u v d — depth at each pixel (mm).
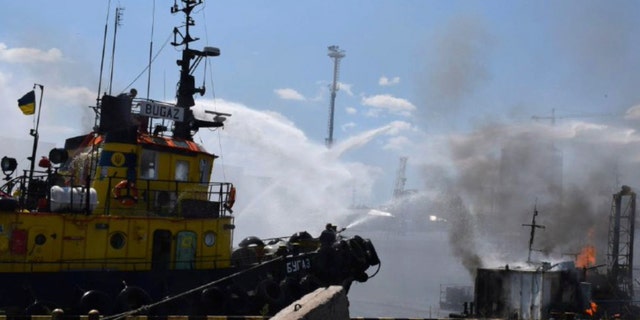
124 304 17703
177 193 20984
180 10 24688
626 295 34375
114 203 19922
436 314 43031
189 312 19578
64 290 17719
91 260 18234
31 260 17406
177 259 19844
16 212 17281
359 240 24078
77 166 21594
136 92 21328
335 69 114250
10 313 16953
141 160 20578
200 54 24594
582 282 26578
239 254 22375
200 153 21781
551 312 23938
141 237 19062
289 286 20922
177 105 24312
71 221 18016
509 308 25578
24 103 20266
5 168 19688
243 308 20000
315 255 22391
